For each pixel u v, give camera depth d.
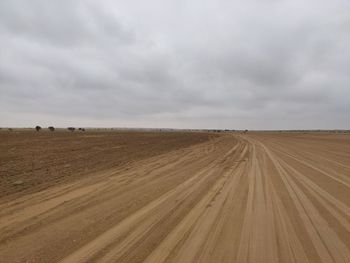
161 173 15.86
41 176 14.48
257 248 6.16
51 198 10.25
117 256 5.71
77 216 8.22
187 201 9.99
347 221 7.96
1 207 9.12
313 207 9.33
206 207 9.26
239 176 15.05
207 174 15.65
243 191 11.59
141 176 14.85
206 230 7.20
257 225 7.61
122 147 33.34
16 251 5.91
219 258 5.69
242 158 23.61
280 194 11.09
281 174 15.71
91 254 5.79
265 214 8.55
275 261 5.59
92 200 10.02
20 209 8.89
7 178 13.89
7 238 6.59
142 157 23.64
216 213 8.63
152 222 7.77
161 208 9.12
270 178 14.49
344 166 18.94
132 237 6.69
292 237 6.79
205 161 21.47
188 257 5.71
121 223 7.66
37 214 8.39
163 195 10.84
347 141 53.19
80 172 15.83
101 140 45.72
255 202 9.90
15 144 34.34
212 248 6.14
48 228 7.24
